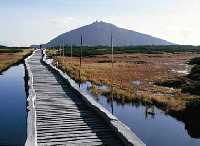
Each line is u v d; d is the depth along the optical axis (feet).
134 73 199.11
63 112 72.23
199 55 440.86
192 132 74.28
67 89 105.50
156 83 154.81
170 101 101.91
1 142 65.67
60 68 191.31
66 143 51.90
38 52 435.94
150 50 559.79
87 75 171.42
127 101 106.63
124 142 50.37
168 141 67.46
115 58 344.69
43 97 90.27
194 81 151.43
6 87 142.20
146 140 68.08
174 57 390.21
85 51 441.68
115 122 58.85
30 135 50.31
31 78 123.03
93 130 58.85
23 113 91.71
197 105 89.56
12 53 410.93
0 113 91.76
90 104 75.15
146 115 89.35
